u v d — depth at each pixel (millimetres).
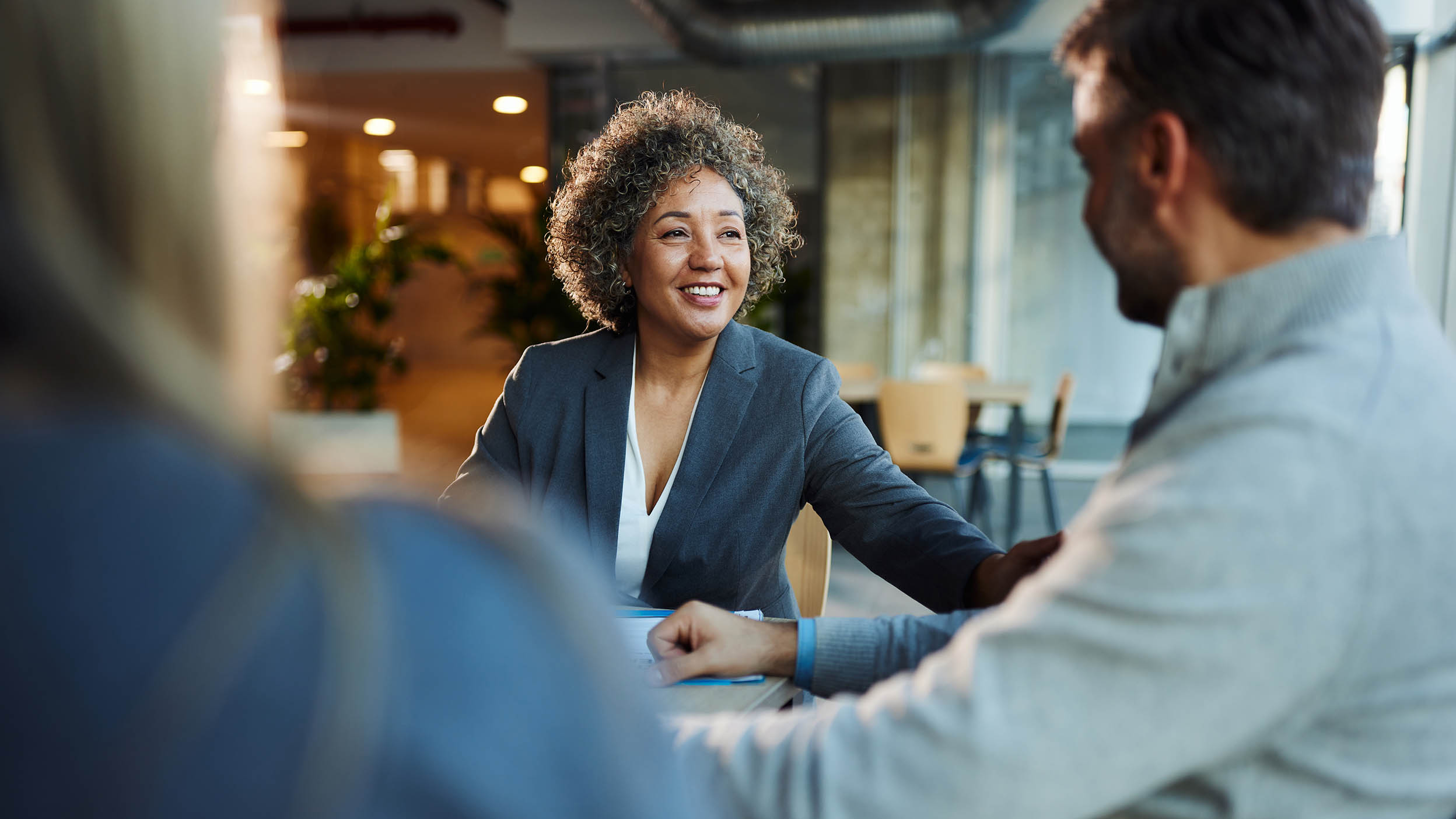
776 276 1607
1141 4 679
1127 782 579
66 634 233
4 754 225
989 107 6414
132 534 246
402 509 293
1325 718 583
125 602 239
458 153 11547
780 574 1502
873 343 6699
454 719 251
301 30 7141
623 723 290
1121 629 565
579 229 1540
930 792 594
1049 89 6371
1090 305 6461
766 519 1429
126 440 261
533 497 1511
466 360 13836
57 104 265
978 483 4723
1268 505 546
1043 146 6418
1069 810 586
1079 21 739
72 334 256
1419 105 5660
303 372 6156
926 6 5520
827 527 1465
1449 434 570
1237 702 555
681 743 703
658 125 1464
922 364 6375
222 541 250
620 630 329
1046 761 576
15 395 263
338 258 6504
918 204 6562
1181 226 673
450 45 7129
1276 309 626
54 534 243
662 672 971
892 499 1329
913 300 6625
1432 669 570
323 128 9914
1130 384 6469
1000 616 633
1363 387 573
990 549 1171
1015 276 6523
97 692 229
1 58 259
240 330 306
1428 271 5625
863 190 6625
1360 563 547
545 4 6578
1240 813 604
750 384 1454
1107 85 696
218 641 236
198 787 225
